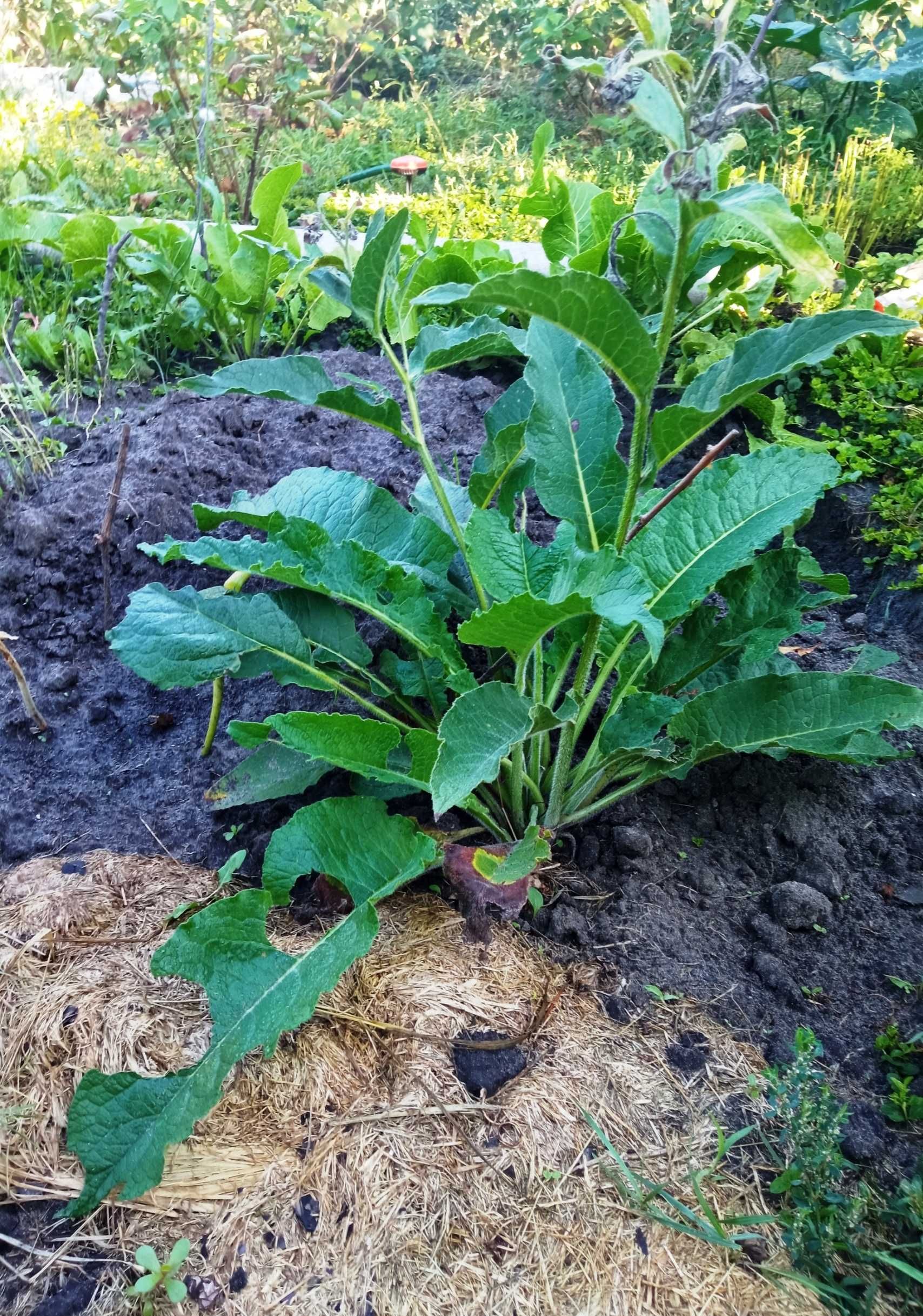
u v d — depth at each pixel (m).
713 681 0.94
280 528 0.81
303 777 0.89
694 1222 0.67
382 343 0.85
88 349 1.70
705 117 0.59
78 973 0.80
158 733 1.07
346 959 0.68
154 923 0.85
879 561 1.30
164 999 0.78
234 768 0.96
